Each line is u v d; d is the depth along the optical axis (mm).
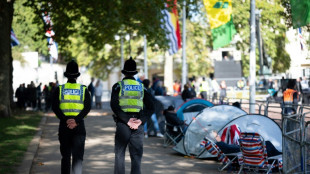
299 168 7773
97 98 32344
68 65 7711
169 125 13219
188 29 42188
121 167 7445
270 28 31875
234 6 27844
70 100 7531
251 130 10555
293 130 8453
